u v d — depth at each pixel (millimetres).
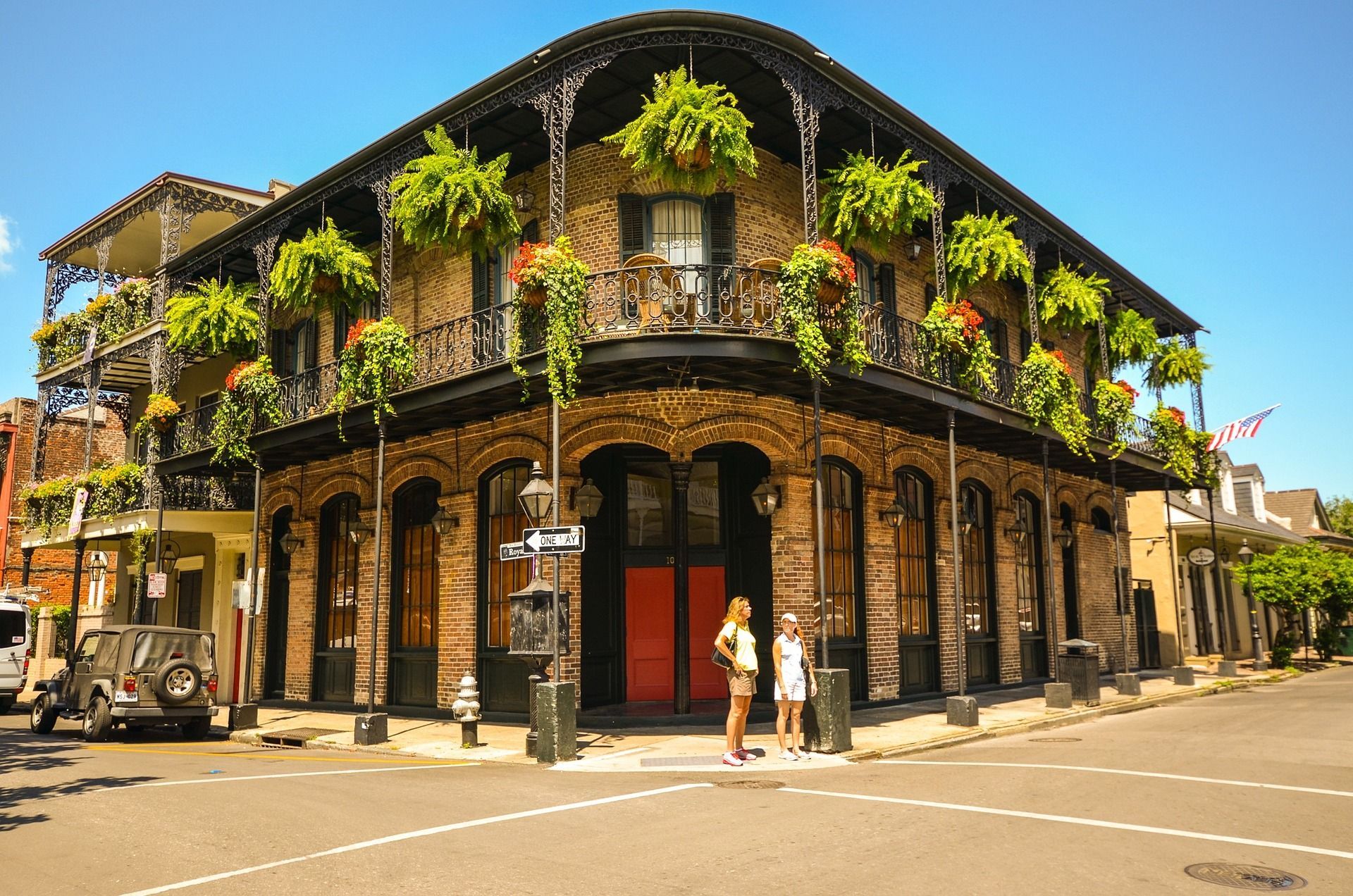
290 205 17031
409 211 13391
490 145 14773
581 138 14680
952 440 14469
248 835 6773
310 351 19281
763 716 13352
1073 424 16922
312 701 17891
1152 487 23578
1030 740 12195
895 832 6551
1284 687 21125
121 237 24781
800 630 13516
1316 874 5480
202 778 9586
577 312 11859
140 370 24234
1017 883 5285
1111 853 5949
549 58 12453
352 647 17469
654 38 12148
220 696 20766
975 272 15414
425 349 16359
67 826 7328
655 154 12047
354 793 8500
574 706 10727
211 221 23516
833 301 12234
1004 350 19844
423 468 16031
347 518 18094
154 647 14383
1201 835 6461
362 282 15602
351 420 15070
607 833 6609
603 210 14508
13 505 30922
